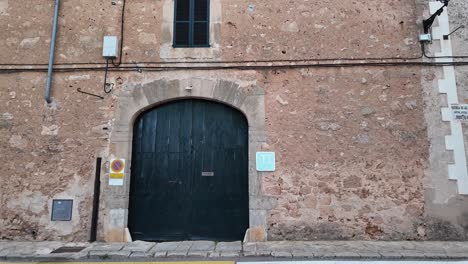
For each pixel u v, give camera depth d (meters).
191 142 6.36
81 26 6.56
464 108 6.16
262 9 6.56
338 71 6.34
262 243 5.69
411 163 6.04
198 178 6.25
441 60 6.32
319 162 6.07
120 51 6.45
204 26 6.54
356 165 6.05
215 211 6.16
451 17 6.46
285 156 6.09
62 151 6.17
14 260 4.98
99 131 6.21
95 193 5.98
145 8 6.60
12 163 6.14
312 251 5.14
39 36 6.53
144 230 6.12
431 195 5.95
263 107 6.23
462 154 6.03
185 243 5.78
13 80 6.39
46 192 6.06
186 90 6.30
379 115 6.19
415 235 5.84
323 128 6.16
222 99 6.27
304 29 6.48
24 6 6.64
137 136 6.39
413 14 6.51
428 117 6.16
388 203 5.94
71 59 6.45
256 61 6.37
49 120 6.26
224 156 6.30
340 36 6.45
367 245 5.49
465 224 5.86
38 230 5.95
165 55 6.41
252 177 6.04
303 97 6.26
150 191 6.23
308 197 5.97
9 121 6.26
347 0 6.57
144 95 6.32
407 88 6.26
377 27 6.47
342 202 5.95
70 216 5.98
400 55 6.36
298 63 6.36
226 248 5.38
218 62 6.36
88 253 5.11
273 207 5.95
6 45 6.50
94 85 6.36
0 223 5.97
